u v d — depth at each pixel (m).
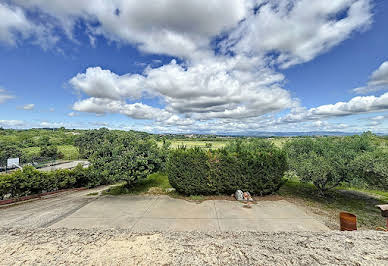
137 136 9.79
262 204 6.92
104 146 8.62
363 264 2.59
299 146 9.41
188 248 3.18
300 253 2.94
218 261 2.74
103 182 12.35
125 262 2.74
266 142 12.48
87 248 3.17
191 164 7.76
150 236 3.75
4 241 3.50
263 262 2.69
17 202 7.80
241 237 3.84
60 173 9.95
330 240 3.46
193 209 6.39
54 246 3.25
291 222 5.34
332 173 6.84
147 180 10.98
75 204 7.07
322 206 6.83
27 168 8.76
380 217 5.91
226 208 6.48
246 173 7.64
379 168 5.91
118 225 5.10
